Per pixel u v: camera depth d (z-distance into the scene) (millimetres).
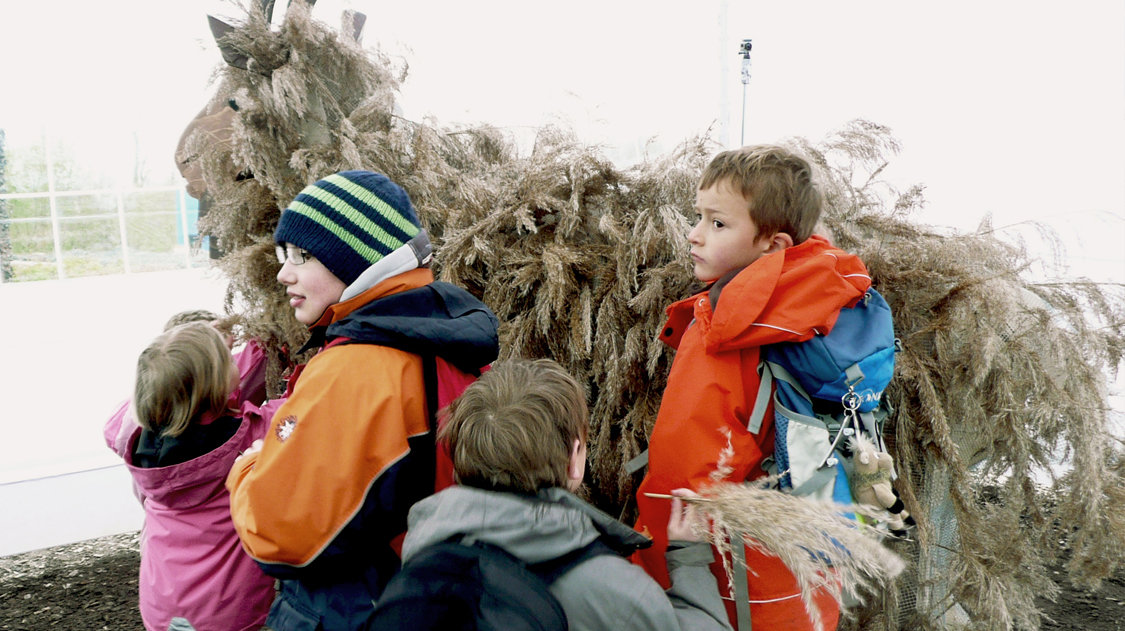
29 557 3119
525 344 2006
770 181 1283
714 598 1190
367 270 1351
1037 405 1820
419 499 1293
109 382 5438
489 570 994
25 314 7242
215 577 1656
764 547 1175
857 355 1230
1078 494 1849
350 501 1200
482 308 1425
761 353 1280
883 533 1289
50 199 8414
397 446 1228
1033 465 1995
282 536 1191
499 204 2172
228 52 2373
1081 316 1896
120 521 3436
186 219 8898
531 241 2111
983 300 1756
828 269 1221
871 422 1269
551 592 1021
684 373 1312
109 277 8695
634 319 1955
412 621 954
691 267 1816
